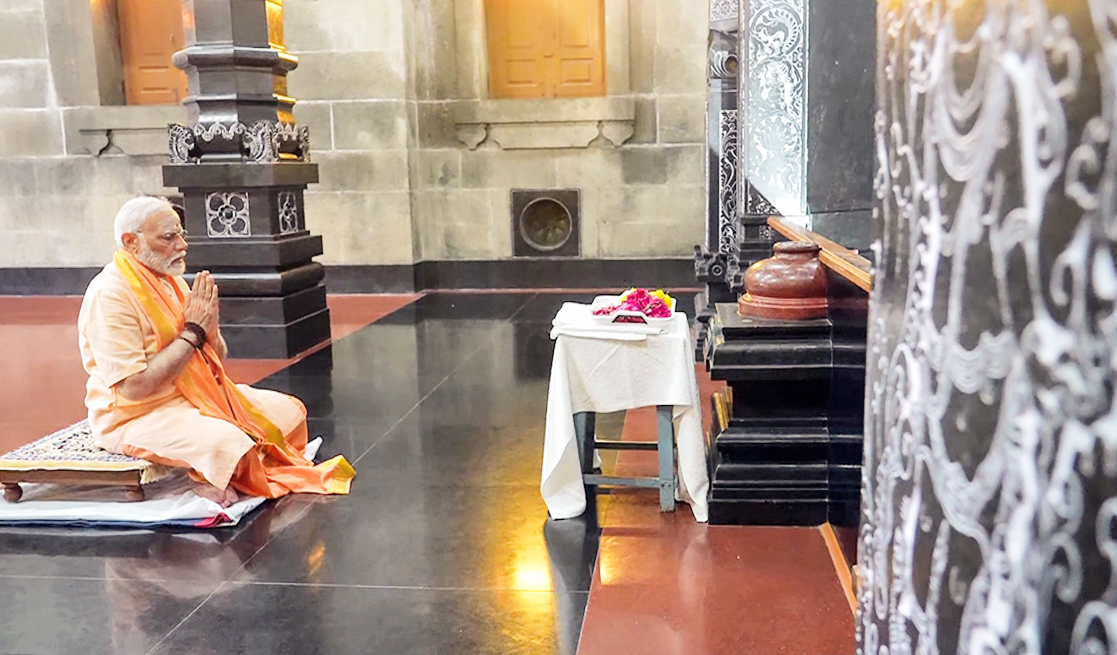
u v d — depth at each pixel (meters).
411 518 3.61
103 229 10.11
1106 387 0.83
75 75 9.77
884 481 1.36
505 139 9.81
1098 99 0.81
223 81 6.64
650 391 3.51
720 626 2.69
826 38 4.64
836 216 4.47
